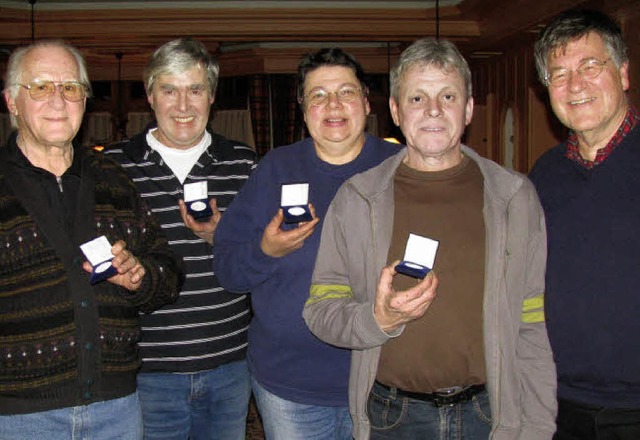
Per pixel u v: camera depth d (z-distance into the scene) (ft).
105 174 6.15
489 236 5.39
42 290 5.43
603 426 5.65
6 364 5.36
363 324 5.21
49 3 21.50
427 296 4.85
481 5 20.11
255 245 6.44
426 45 5.48
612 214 5.56
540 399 5.54
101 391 5.71
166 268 6.32
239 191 7.41
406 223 5.59
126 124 38.27
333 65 6.60
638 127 5.68
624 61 5.76
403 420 5.58
